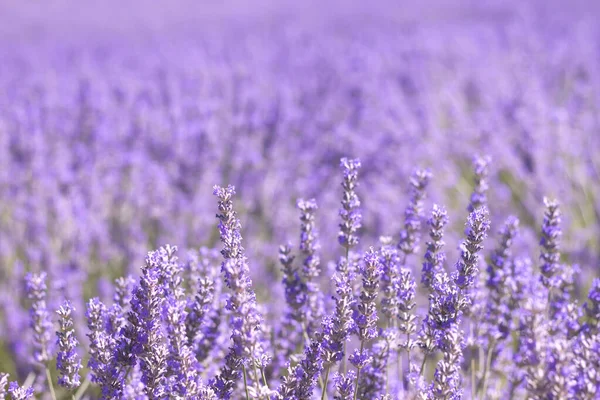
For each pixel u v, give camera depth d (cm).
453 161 1035
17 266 700
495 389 438
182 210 823
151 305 316
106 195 871
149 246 812
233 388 342
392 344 370
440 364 315
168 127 954
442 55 1512
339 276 348
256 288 708
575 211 860
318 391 412
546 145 915
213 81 1284
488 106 1144
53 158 888
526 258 428
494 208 824
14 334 580
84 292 721
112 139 919
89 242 757
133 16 3347
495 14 2333
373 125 1002
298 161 927
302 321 408
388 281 359
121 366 337
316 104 1150
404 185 882
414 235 424
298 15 2909
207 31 2436
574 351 310
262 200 865
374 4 3109
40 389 519
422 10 2744
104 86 1165
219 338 412
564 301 410
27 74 1396
